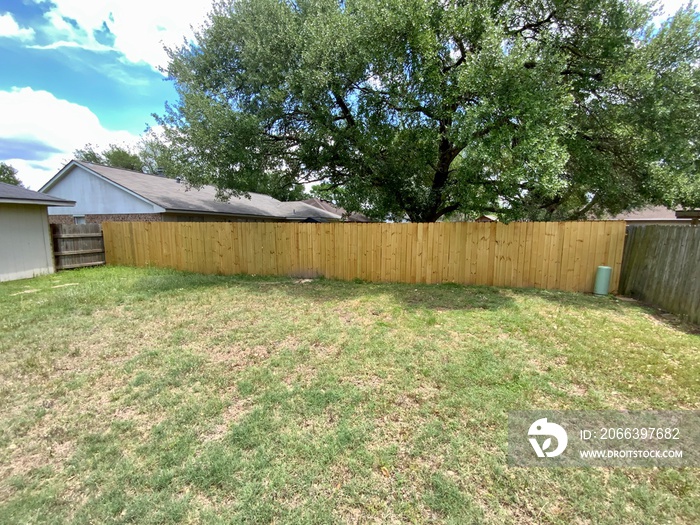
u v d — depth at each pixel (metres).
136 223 9.12
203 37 7.80
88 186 12.46
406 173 7.84
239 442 2.09
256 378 2.90
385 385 2.73
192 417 2.37
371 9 5.95
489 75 5.25
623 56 6.35
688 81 6.16
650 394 2.59
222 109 6.63
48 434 2.23
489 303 5.16
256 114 7.03
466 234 6.59
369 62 6.28
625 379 2.81
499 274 6.49
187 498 1.69
